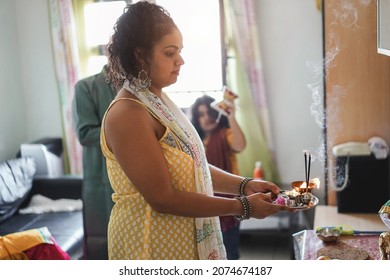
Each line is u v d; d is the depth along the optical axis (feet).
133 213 4.36
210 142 10.27
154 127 4.25
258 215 4.30
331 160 8.66
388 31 5.30
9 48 12.05
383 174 8.24
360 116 8.55
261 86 11.30
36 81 12.45
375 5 8.21
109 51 4.30
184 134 4.37
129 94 4.25
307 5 11.04
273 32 11.25
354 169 8.30
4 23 11.89
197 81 11.45
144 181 4.08
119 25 4.16
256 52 11.16
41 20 12.09
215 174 4.99
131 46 4.10
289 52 11.27
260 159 11.62
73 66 11.76
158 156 4.12
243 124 11.46
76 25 11.60
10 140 12.12
